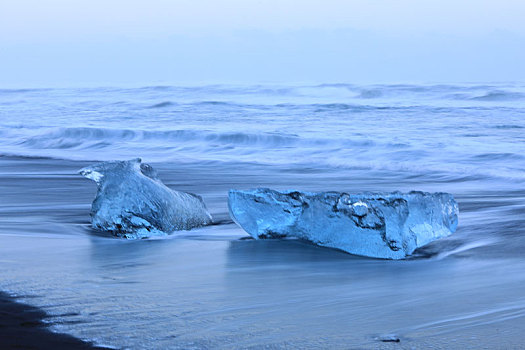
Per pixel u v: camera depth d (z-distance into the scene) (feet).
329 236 17.08
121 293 12.26
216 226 20.58
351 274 14.07
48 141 58.39
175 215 19.66
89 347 9.29
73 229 19.83
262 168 40.55
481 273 13.94
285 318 10.66
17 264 14.93
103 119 78.13
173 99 109.81
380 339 9.56
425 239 17.19
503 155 43.73
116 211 19.11
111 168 20.15
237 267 14.75
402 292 12.37
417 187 32.48
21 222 21.01
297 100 103.40
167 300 11.77
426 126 64.59
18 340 9.53
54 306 11.33
